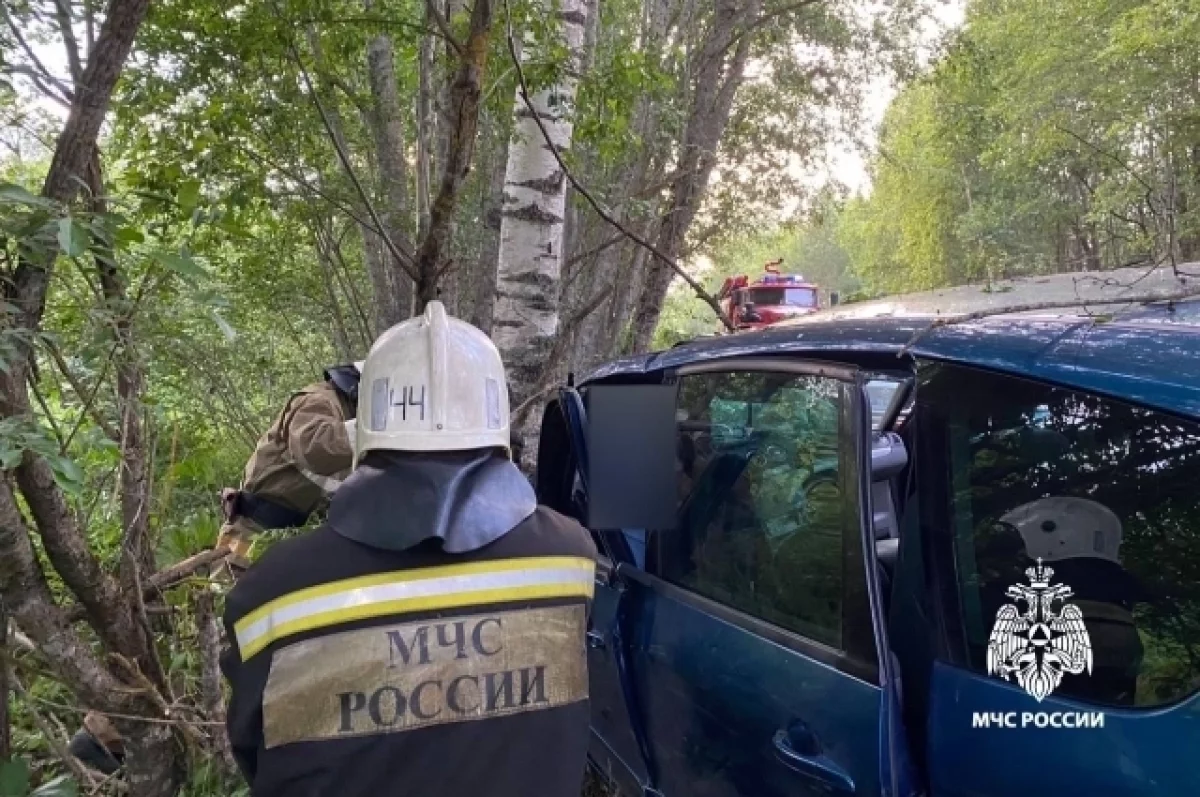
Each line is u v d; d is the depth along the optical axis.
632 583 2.48
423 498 1.22
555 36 3.64
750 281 22.06
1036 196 17.80
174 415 3.64
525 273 4.03
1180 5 10.98
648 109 5.93
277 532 3.11
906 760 1.56
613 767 2.60
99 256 1.67
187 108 3.82
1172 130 10.98
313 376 6.69
